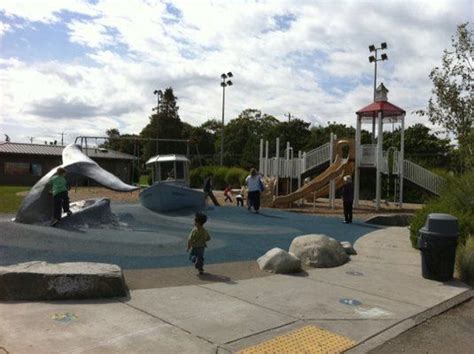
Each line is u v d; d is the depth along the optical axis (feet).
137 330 17.06
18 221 41.63
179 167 88.12
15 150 161.27
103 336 16.29
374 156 88.79
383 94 89.81
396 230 50.11
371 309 21.30
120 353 14.90
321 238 32.68
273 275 27.63
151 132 245.24
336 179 84.12
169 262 30.60
